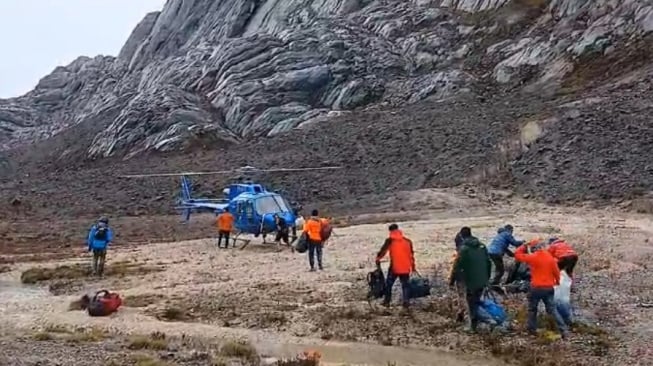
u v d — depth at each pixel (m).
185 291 18.36
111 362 11.10
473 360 11.70
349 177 47.59
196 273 21.50
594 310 14.43
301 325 14.19
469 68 67.56
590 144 42.31
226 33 105.12
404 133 53.66
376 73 71.00
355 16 85.75
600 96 50.06
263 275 20.38
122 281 20.70
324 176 48.41
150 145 69.25
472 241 13.21
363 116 61.62
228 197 31.66
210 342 13.08
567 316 13.12
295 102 70.00
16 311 16.86
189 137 67.19
